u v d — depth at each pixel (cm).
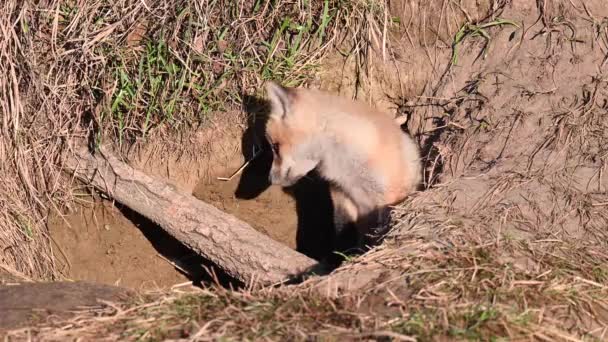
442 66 985
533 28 936
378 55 1012
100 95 1059
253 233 897
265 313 616
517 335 589
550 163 825
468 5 977
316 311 618
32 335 624
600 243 740
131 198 1014
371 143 922
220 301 645
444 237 731
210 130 1055
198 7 1020
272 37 1033
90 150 1073
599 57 890
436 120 975
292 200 1091
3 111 1079
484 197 800
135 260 1090
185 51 1030
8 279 893
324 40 1030
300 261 840
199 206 956
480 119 902
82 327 627
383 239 789
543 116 866
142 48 1048
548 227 760
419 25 996
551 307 629
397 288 656
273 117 957
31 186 1078
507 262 681
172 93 1036
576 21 914
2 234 1070
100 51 1048
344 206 985
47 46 1083
